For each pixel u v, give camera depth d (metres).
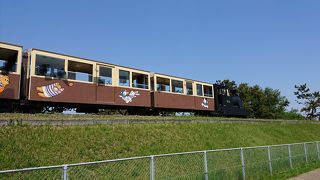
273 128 27.50
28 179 7.51
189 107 25.23
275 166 14.05
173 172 10.30
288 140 25.69
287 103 62.47
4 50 14.98
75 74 17.73
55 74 16.77
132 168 10.16
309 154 18.11
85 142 12.50
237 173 11.23
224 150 10.88
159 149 14.26
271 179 12.54
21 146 10.73
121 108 20.77
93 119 14.27
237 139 20.31
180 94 24.61
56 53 17.02
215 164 11.12
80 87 17.81
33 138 11.45
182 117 20.62
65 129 12.84
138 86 21.41
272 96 60.34
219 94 29.61
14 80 15.05
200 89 26.86
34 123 12.30
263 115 58.12
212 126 20.78
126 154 12.76
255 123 26.44
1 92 14.58
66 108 18.25
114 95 19.58
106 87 19.19
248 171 12.04
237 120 24.33
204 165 9.80
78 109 18.98
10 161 9.77
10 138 10.97
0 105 15.30
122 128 14.93
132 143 13.88
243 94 58.84
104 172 9.55
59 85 16.81
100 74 19.02
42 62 16.30
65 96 17.00
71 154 11.38
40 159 10.43
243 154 11.95
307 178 13.52
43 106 16.88
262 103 58.66
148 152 13.55
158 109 23.16
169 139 15.93
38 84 15.95
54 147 11.40
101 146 12.64
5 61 15.05
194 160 10.94
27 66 16.17
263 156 13.76
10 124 11.73
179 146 15.52
